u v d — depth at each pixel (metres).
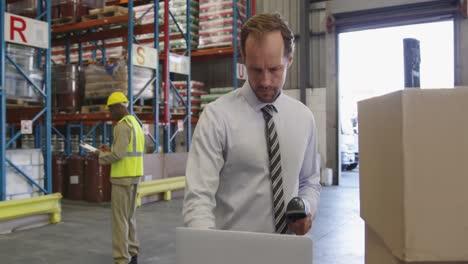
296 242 0.92
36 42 5.96
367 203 1.24
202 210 1.34
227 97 1.55
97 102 8.21
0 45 5.52
